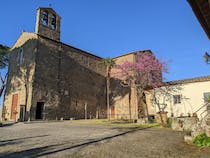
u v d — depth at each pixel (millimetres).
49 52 27828
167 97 24266
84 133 12250
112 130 14078
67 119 28156
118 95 34250
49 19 29500
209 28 5113
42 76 26141
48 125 18328
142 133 12336
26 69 26766
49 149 7367
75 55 31922
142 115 30016
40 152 6879
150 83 26500
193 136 8938
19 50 29672
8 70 30953
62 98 28141
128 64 29766
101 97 34969
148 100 26453
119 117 33000
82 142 8867
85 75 32906
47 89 26391
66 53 30391
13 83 28781
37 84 25312
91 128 15547
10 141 9148
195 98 21953
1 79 30266
